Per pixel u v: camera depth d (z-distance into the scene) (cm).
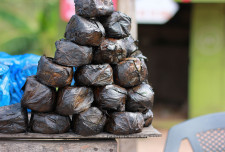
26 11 934
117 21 234
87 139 226
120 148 340
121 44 235
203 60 811
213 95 812
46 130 219
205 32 807
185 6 931
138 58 242
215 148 248
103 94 222
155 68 1277
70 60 215
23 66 280
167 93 1272
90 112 220
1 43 922
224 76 807
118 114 225
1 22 930
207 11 802
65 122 221
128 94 236
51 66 214
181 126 245
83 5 218
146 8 793
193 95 820
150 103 240
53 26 900
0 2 930
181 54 1255
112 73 227
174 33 1214
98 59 228
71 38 218
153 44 1255
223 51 805
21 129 220
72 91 215
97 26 219
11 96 274
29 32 930
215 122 250
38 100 216
